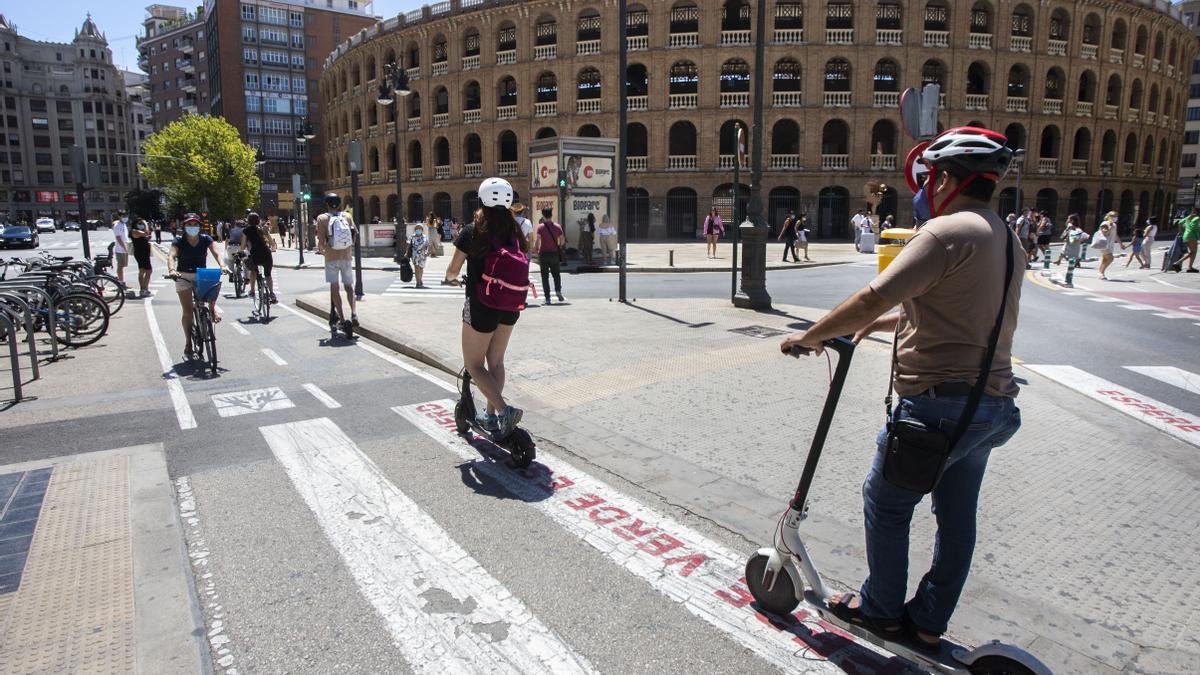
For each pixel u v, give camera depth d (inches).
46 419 244.8
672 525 160.2
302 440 220.7
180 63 4050.2
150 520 162.1
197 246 336.5
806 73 1600.6
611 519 163.6
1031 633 118.0
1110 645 114.6
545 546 150.8
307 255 1314.0
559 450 209.6
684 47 1620.3
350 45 2213.3
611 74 1683.1
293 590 133.6
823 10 1582.2
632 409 245.8
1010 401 97.7
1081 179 1753.2
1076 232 920.9
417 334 380.8
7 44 4505.4
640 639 118.2
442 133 1925.4
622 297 519.8
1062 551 145.5
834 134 1711.4
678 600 130.1
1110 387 281.3
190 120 2488.9
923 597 104.4
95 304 396.2
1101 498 171.2
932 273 89.8
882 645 106.9
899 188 1622.8
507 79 1844.2
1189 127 3639.3
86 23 4847.4
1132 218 1910.7
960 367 93.0
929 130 256.5
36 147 4660.4
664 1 1624.0
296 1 3602.4
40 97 4640.8
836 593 116.3
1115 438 215.9
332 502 173.6
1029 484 179.5
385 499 175.3
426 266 984.3
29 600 128.6
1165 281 730.2
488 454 207.2
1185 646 114.2
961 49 1608.0
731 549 149.6
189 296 337.4
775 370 295.9
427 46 1929.1
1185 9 3636.8
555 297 561.6
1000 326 92.7
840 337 105.2
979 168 95.7
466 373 217.6
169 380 303.1
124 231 642.2
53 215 4731.8
